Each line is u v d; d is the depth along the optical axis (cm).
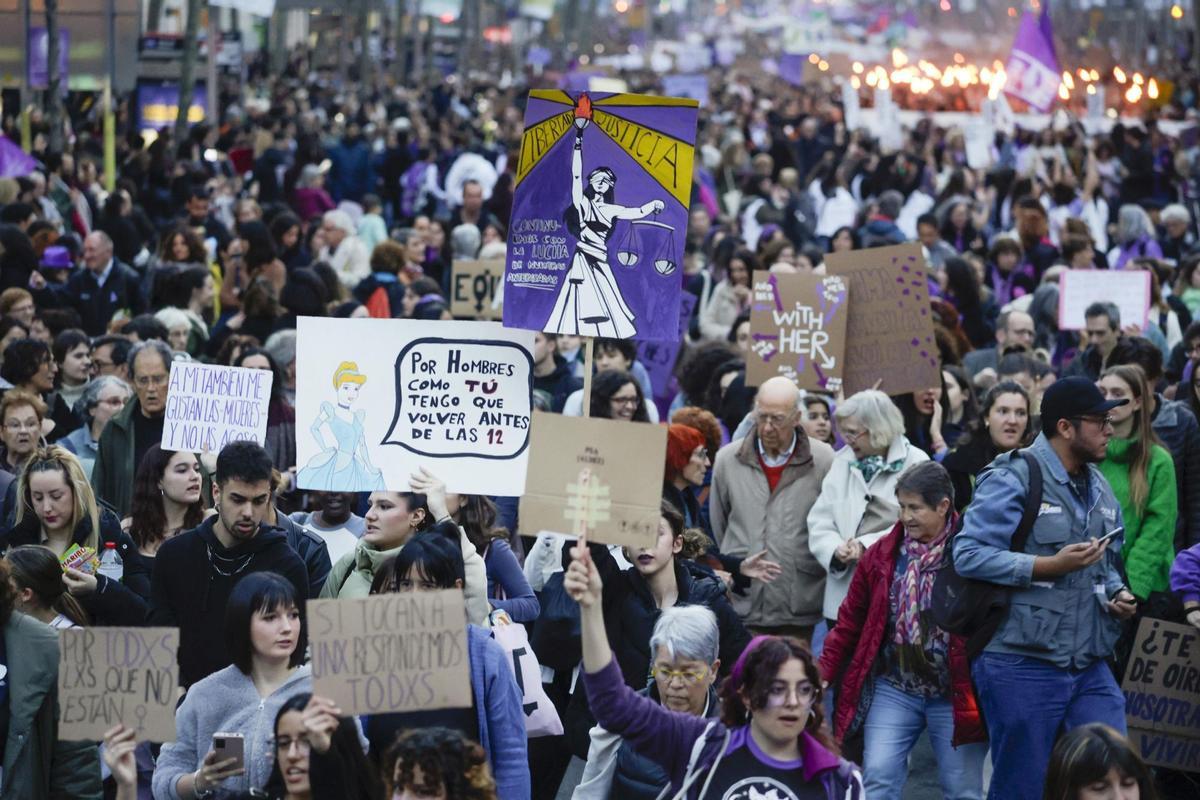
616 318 1005
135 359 1312
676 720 786
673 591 1030
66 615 988
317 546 1109
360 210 3353
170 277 1886
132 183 2992
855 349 1434
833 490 1227
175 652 785
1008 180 3388
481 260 1973
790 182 3419
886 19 10406
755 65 10444
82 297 2069
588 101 1002
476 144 4047
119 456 1319
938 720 1052
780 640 757
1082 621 1008
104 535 1132
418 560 863
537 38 12231
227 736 822
